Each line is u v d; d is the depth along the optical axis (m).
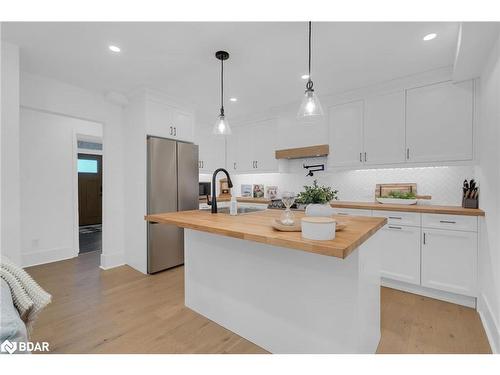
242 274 1.87
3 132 2.09
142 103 3.22
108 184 3.41
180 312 2.23
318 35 2.02
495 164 1.82
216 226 1.50
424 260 2.48
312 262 1.52
